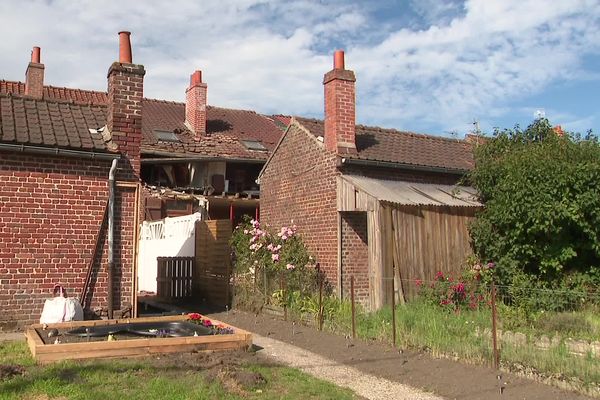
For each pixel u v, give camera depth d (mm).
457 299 11516
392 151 15656
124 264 11430
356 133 16141
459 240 13484
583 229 11805
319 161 14875
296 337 10625
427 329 9484
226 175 23641
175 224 18859
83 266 11031
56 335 8680
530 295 10672
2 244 10352
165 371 7305
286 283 13039
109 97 11805
